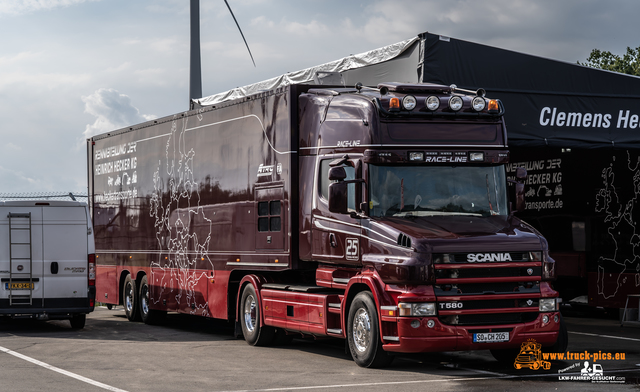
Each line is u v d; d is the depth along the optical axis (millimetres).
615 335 14945
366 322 10344
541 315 9984
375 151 10438
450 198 10586
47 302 15391
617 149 19359
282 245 12281
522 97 15805
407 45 15047
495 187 10812
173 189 16078
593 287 19734
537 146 16203
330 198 10305
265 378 9578
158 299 16672
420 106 10664
